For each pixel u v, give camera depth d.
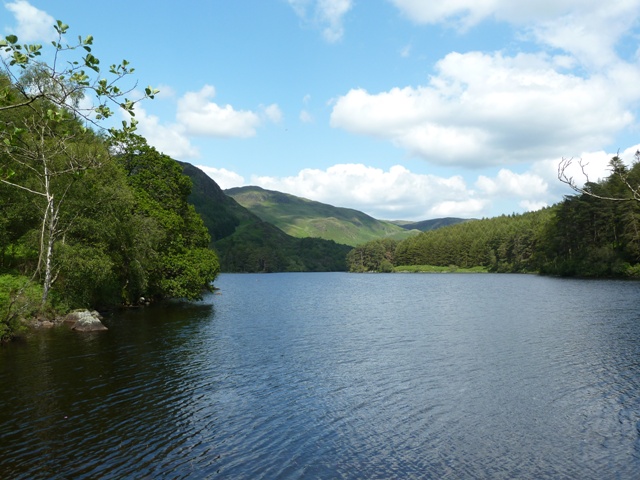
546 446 15.20
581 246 129.50
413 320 45.25
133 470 13.23
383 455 14.54
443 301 66.31
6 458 13.75
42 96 10.63
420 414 18.17
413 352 29.31
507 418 17.70
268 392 20.84
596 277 116.06
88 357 26.39
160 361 25.97
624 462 14.02
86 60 10.36
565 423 17.16
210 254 68.25
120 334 34.31
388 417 17.81
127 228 46.56
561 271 130.88
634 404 19.05
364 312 53.47
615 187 116.62
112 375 22.78
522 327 38.66
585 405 19.05
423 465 13.88
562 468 13.69
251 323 42.94
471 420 17.53
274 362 26.55
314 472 13.36
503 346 30.69
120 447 14.73
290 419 17.52
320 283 137.62
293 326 41.22
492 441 15.62
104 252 44.28
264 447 15.01
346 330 38.78
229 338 34.09
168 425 16.64
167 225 55.91
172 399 19.50
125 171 56.72
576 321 41.41
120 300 52.16
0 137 11.99
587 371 24.03
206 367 25.02
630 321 40.72
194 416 17.62
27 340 31.22
